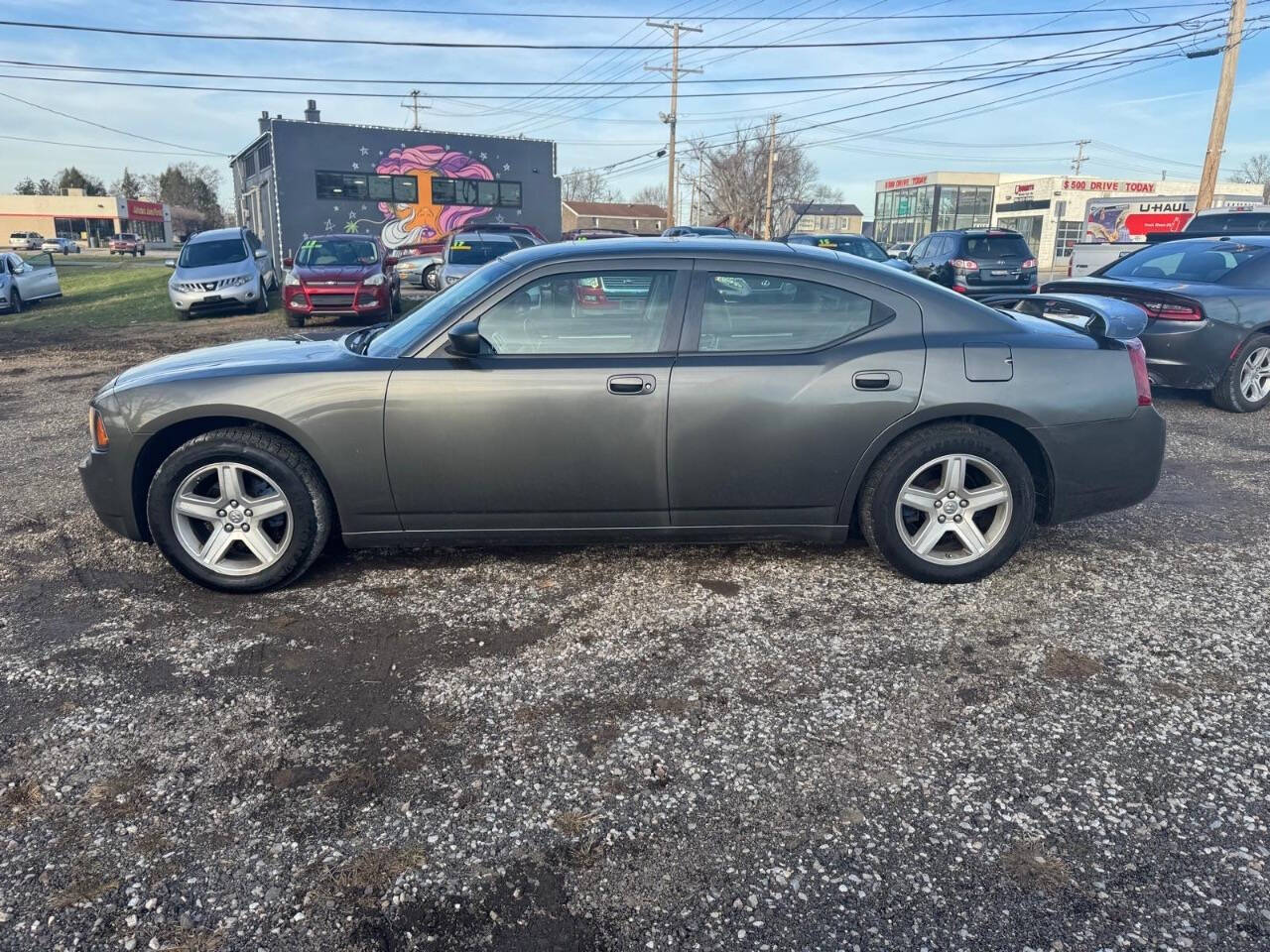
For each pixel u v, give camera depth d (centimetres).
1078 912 219
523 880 231
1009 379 385
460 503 387
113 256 5928
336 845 244
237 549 410
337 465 381
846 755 283
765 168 5697
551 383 375
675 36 4125
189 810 258
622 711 307
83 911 221
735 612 381
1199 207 2114
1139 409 400
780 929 215
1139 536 470
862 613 379
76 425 770
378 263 1566
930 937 213
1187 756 280
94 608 387
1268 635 358
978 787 266
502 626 370
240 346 443
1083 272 1392
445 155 2841
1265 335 772
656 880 231
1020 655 343
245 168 3547
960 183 6219
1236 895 224
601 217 9181
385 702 313
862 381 380
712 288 387
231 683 325
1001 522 399
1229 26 2005
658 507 392
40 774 274
